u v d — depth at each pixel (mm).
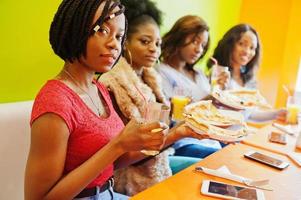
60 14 969
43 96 924
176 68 2270
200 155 1971
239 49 2590
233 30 2607
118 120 1170
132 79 1499
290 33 3082
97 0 950
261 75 3252
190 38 2164
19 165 1241
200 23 2162
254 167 1248
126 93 1439
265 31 3197
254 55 2691
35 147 889
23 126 1251
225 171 1152
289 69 3146
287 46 3107
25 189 908
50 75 1575
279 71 3156
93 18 945
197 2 2748
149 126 846
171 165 1719
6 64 1359
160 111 1019
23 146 1255
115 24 991
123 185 1503
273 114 2250
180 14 2561
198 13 2793
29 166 892
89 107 1037
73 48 979
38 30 1462
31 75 1479
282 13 3086
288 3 3037
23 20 1386
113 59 1016
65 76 1044
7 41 1341
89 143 987
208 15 2936
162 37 2223
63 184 874
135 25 1644
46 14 1479
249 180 1108
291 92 3158
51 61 1562
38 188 887
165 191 975
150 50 1668
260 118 2309
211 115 1365
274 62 3174
